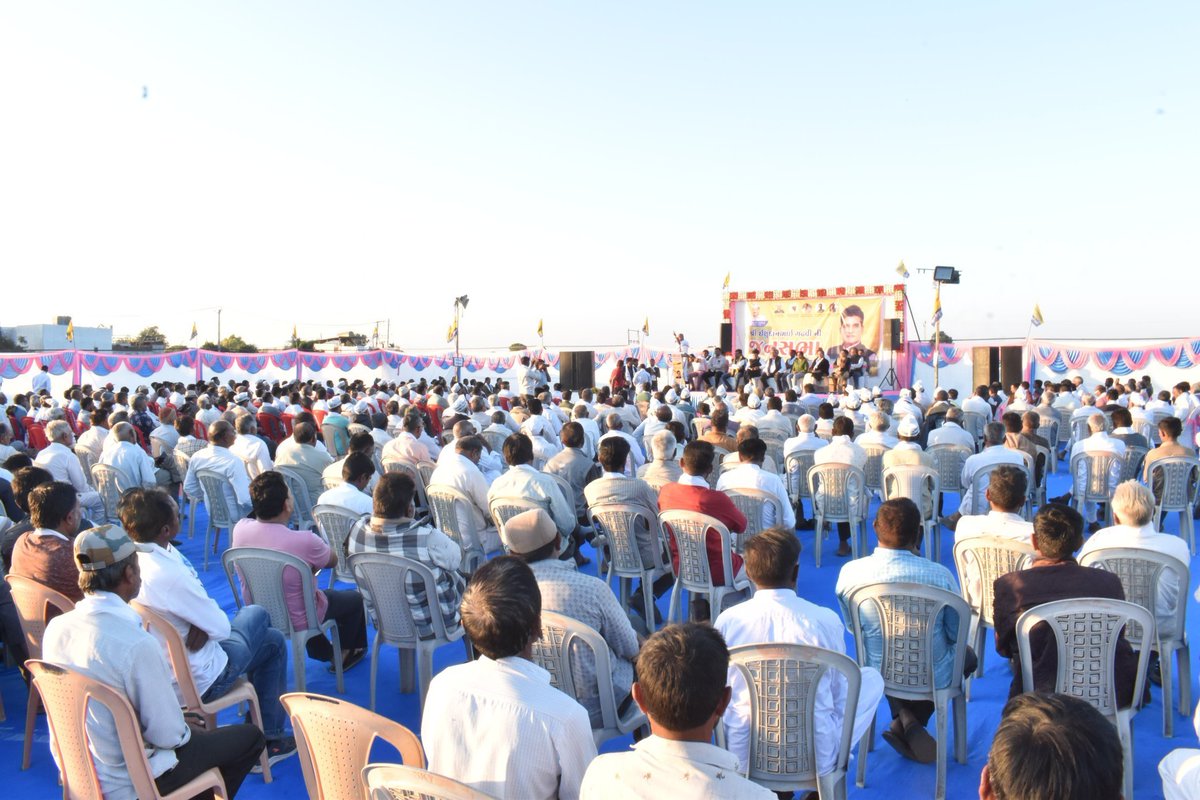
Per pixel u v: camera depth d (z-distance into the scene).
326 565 4.12
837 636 2.85
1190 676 3.85
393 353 28.48
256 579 3.95
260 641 3.55
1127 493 3.71
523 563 2.23
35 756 3.70
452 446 5.85
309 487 7.05
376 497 3.82
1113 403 10.98
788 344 23.27
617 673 3.12
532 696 2.05
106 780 2.51
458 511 5.52
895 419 11.73
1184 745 3.54
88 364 25.39
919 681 3.22
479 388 16.47
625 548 4.93
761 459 5.54
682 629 1.74
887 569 3.32
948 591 3.09
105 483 7.13
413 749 2.11
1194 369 19.28
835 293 22.53
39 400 14.02
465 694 2.08
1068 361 20.66
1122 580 3.63
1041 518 3.20
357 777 2.19
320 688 4.35
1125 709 3.03
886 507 3.38
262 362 28.12
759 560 2.86
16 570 3.50
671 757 1.64
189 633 3.17
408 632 3.85
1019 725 1.24
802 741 2.67
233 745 2.85
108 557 2.54
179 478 8.62
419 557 3.79
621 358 22.55
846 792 2.95
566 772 2.03
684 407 13.24
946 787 3.26
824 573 6.41
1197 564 6.45
